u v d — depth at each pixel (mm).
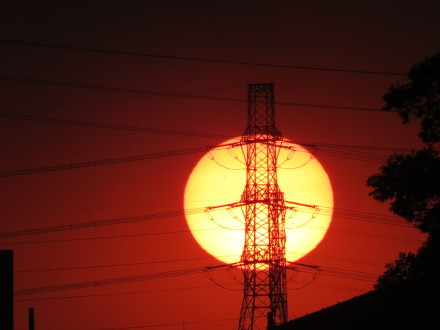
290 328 186625
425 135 160000
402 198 160125
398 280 159875
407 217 159625
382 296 177375
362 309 177500
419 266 156875
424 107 161125
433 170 157250
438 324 158875
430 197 158500
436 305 160000
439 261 154750
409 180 157875
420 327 161000
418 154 159875
